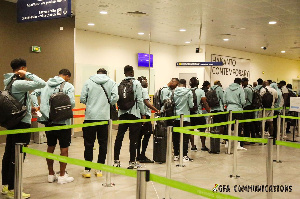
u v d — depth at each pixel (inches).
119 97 206.4
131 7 340.5
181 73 645.9
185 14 370.9
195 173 210.1
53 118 171.2
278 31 481.1
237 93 298.4
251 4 321.1
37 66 333.4
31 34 327.3
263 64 827.4
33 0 231.3
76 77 482.0
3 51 304.8
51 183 183.2
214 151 277.3
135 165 214.4
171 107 241.6
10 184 153.6
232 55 705.6
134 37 552.7
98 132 194.2
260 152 288.0
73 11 360.8
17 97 153.6
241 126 312.7
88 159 192.1
